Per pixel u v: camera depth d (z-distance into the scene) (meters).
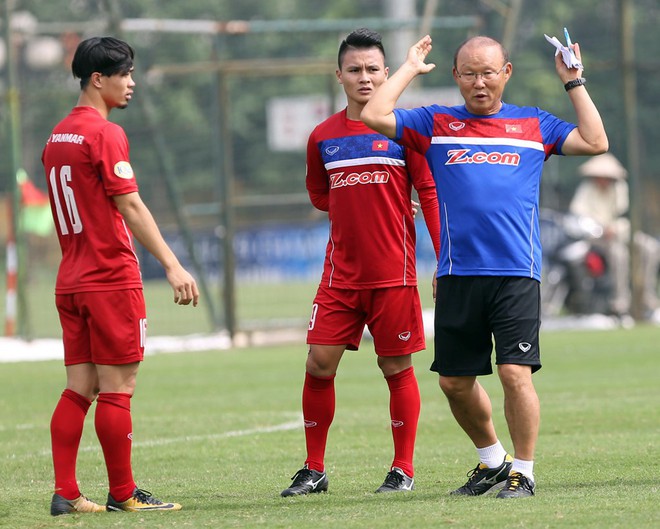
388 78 22.75
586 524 17.83
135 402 40.25
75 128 21.05
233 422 34.91
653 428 31.06
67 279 21.23
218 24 61.78
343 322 23.45
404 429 23.25
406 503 20.69
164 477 25.56
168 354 57.94
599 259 68.06
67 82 96.25
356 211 23.19
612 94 113.44
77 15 140.00
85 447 30.48
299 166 115.19
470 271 21.09
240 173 117.75
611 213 68.31
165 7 146.38
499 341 21.16
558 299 68.56
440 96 65.38
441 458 27.31
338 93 65.00
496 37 67.50
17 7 137.88
